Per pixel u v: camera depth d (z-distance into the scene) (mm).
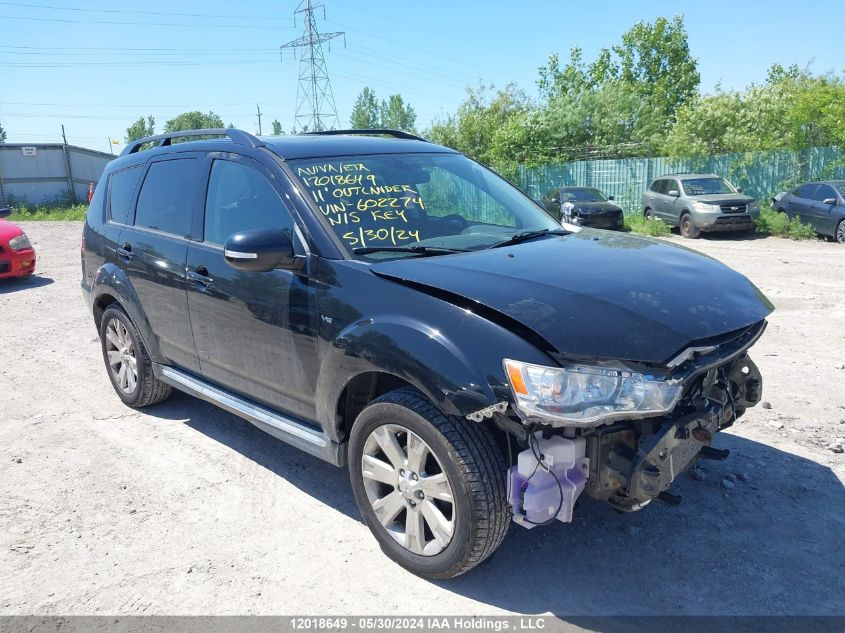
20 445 4812
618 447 2900
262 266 3332
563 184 26422
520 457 2848
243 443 4789
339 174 3846
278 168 3816
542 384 2625
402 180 3996
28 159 32969
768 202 21703
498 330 2771
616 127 27812
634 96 28844
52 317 8906
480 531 2883
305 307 3461
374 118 94625
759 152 22406
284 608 3033
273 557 3416
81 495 4078
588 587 3117
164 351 4820
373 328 3090
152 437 4914
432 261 3279
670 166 23969
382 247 3494
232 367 4117
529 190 27266
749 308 3209
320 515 3811
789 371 5902
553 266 3229
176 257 4410
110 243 5180
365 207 3697
